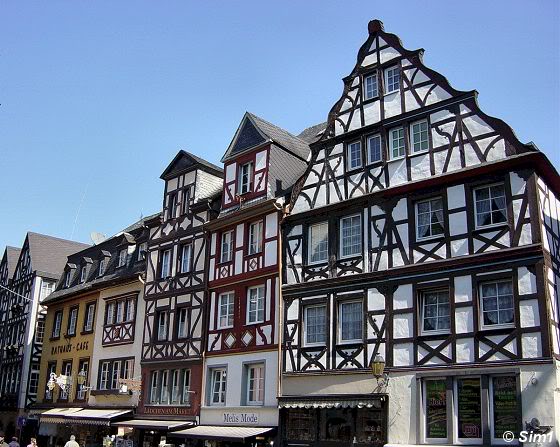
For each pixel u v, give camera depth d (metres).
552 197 15.97
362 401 16.17
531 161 14.73
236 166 22.69
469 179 15.74
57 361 30.77
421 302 15.98
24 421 32.00
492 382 14.32
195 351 22.00
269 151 21.59
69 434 28.14
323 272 18.38
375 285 16.91
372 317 16.73
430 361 15.27
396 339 16.06
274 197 20.92
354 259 17.69
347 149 18.89
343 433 16.69
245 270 20.95
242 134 23.00
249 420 19.20
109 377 26.25
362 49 19.33
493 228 15.05
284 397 18.03
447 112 16.67
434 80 17.22
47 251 39.41
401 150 17.50
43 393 31.27
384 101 18.27
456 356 14.85
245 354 20.06
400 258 16.59
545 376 13.41
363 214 17.77
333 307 17.78
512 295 14.44
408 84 17.80
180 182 25.42
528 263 14.27
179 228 24.64
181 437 19.83
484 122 15.88
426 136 17.05
